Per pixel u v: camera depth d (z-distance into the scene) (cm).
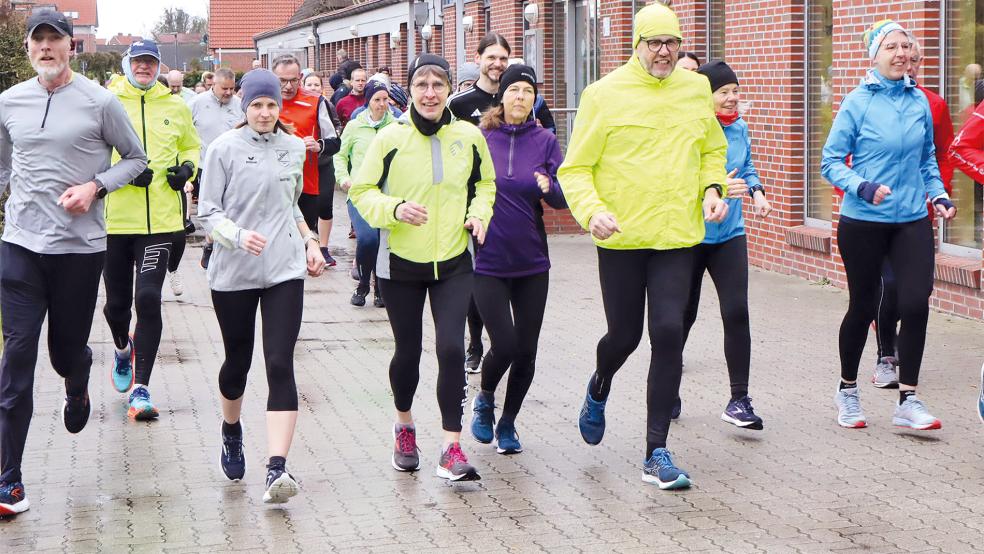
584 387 900
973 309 1097
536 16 2277
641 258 666
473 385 922
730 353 755
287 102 1407
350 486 671
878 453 713
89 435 784
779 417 799
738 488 654
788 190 1414
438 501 643
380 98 1291
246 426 804
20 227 643
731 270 755
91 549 580
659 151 650
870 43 762
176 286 1343
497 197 701
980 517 601
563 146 2069
